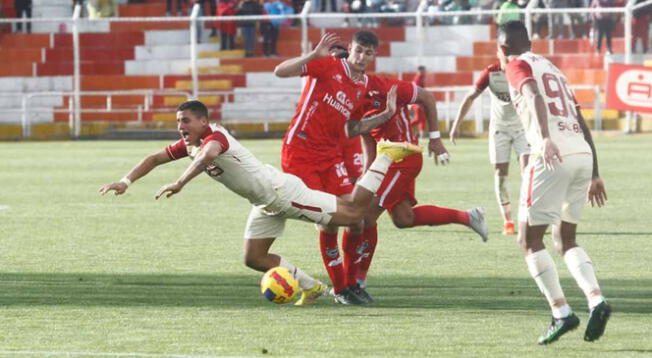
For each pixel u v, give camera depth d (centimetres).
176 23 6744
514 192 3156
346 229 1577
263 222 1546
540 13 5644
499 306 1542
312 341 1323
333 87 1622
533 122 1312
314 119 1627
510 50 1364
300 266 1927
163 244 2225
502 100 2300
